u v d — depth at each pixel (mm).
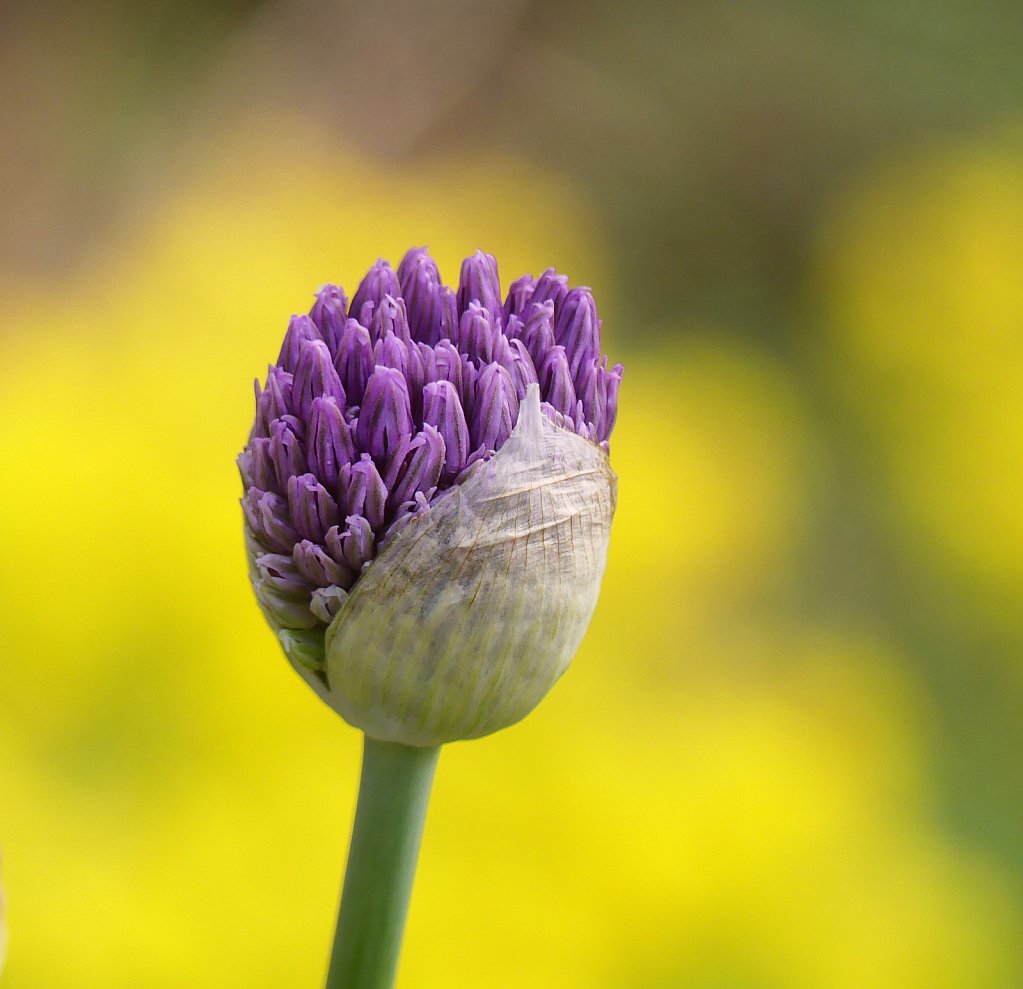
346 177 1312
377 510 479
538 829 859
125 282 1099
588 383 489
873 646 1380
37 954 795
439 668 482
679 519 1141
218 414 1015
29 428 933
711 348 1558
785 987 906
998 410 1560
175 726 889
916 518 1559
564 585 484
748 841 913
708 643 1135
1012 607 1518
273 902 835
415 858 494
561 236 1459
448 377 481
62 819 841
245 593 922
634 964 855
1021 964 1110
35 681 883
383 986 494
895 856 1085
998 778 1369
